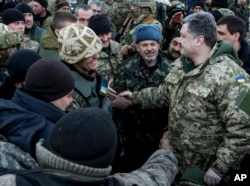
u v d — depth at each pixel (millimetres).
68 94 1938
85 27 2502
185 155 2557
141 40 3154
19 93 1852
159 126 3262
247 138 2334
